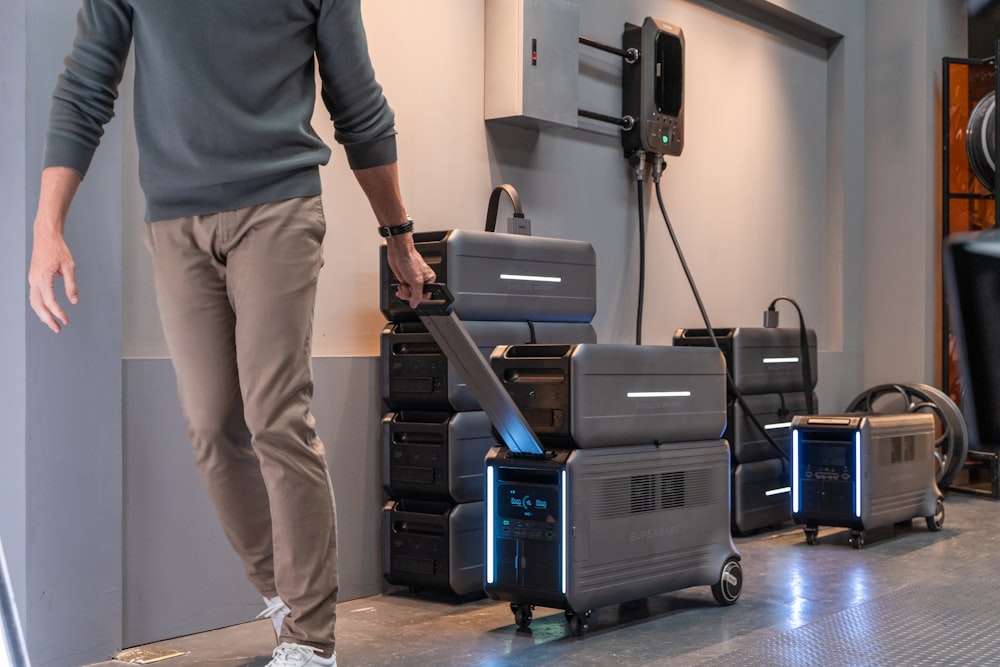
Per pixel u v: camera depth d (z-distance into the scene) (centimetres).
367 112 161
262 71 151
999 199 252
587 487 220
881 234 509
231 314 163
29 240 196
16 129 197
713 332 377
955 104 501
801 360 404
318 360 264
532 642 221
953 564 314
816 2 472
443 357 259
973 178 511
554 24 321
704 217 417
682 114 381
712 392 256
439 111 304
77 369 205
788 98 470
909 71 501
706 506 252
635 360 233
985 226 512
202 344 162
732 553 259
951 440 441
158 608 226
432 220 302
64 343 202
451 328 196
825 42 500
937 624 232
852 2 503
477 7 317
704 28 416
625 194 377
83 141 151
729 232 432
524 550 225
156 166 155
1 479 200
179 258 158
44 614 199
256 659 211
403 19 292
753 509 368
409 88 294
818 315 493
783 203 467
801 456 352
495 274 271
